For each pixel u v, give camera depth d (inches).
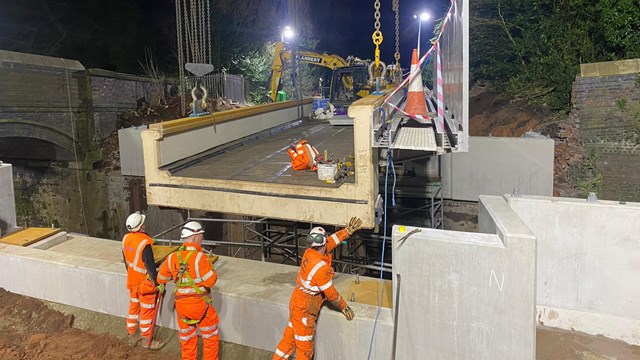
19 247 255.6
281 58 686.5
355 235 289.4
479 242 143.0
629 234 182.1
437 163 395.5
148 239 193.0
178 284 170.2
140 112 671.8
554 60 497.4
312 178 223.0
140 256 190.5
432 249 147.7
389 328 160.1
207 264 170.6
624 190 394.0
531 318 138.9
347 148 299.3
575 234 190.5
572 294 194.2
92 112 602.9
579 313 190.7
